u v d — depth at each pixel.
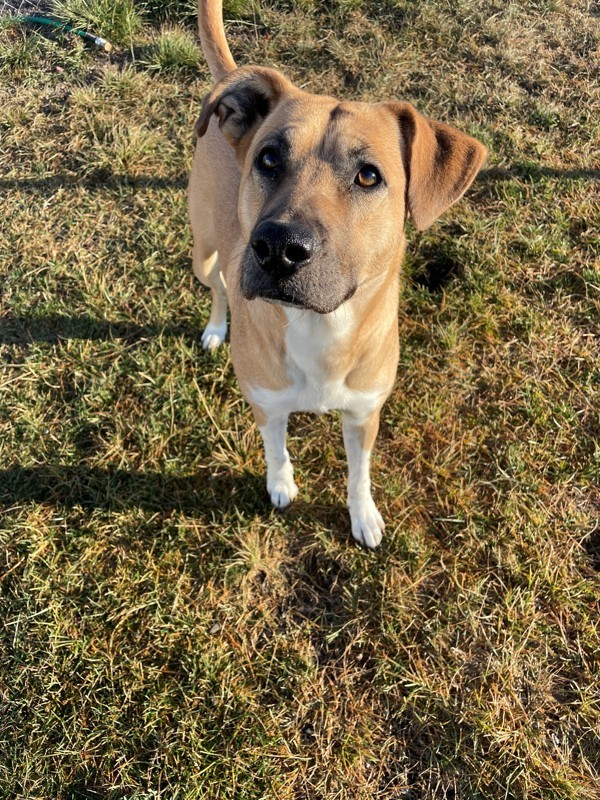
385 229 0.43
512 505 0.62
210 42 0.63
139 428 0.67
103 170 0.88
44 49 1.02
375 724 0.52
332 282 0.39
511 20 1.06
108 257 0.80
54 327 0.74
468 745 0.50
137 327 0.74
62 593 0.57
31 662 0.54
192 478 0.64
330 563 0.60
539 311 0.75
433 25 1.05
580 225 0.82
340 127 0.42
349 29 1.04
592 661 0.54
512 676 0.53
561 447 0.66
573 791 0.48
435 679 0.53
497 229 0.81
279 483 0.62
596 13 1.08
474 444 0.66
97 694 0.53
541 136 0.91
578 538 0.60
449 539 0.60
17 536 0.60
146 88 0.96
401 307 0.75
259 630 0.56
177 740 0.51
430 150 0.45
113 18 1.04
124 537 0.61
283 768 0.50
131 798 0.48
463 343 0.73
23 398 0.69
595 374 0.70
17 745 0.50
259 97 0.49
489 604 0.57
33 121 0.93
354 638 0.55
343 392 0.50
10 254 0.80
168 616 0.56
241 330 0.50
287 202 0.39
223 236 0.57
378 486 0.64
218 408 0.69
